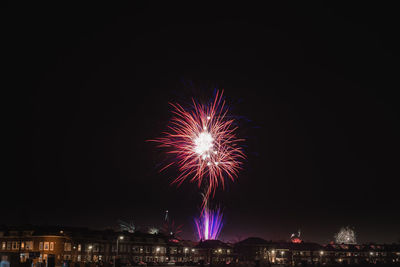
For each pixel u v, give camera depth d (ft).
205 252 488.44
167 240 486.38
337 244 601.62
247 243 515.91
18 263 194.08
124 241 433.07
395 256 595.47
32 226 408.05
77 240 389.19
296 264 425.69
